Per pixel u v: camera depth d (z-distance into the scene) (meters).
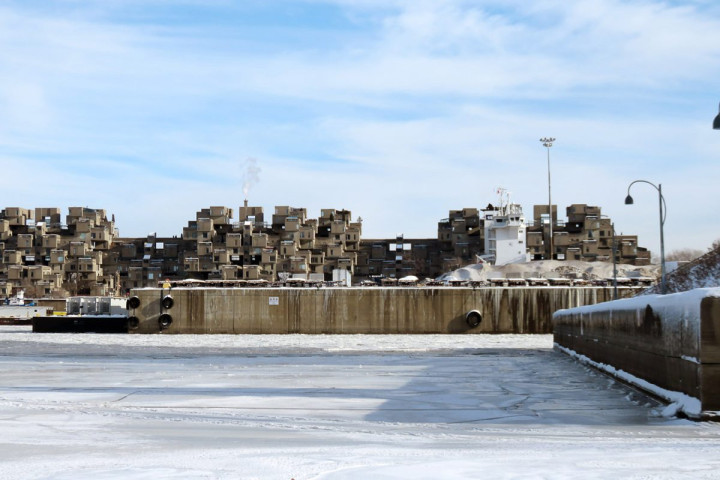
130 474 12.27
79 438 16.44
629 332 29.20
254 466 12.96
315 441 16.12
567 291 86.12
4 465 13.15
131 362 42.66
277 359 45.62
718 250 59.22
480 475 11.99
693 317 20.25
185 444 15.63
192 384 29.56
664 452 14.45
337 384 29.73
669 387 22.81
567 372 36.03
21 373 34.72
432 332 86.25
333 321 86.94
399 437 16.78
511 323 86.19
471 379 32.09
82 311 98.12
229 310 87.88
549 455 14.11
